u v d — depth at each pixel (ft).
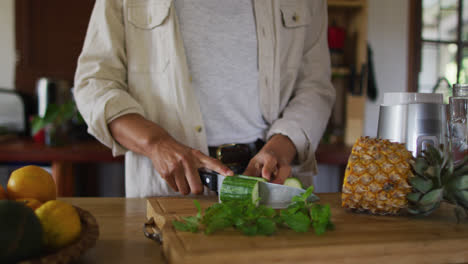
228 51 3.94
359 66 8.50
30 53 9.20
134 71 3.94
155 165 3.38
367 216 2.82
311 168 4.26
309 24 4.42
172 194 4.09
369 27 9.83
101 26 3.86
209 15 3.85
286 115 4.14
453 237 2.35
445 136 3.05
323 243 2.20
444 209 3.08
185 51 3.88
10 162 7.23
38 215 1.92
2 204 1.71
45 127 7.55
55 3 9.12
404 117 3.04
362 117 8.55
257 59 4.10
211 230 2.29
